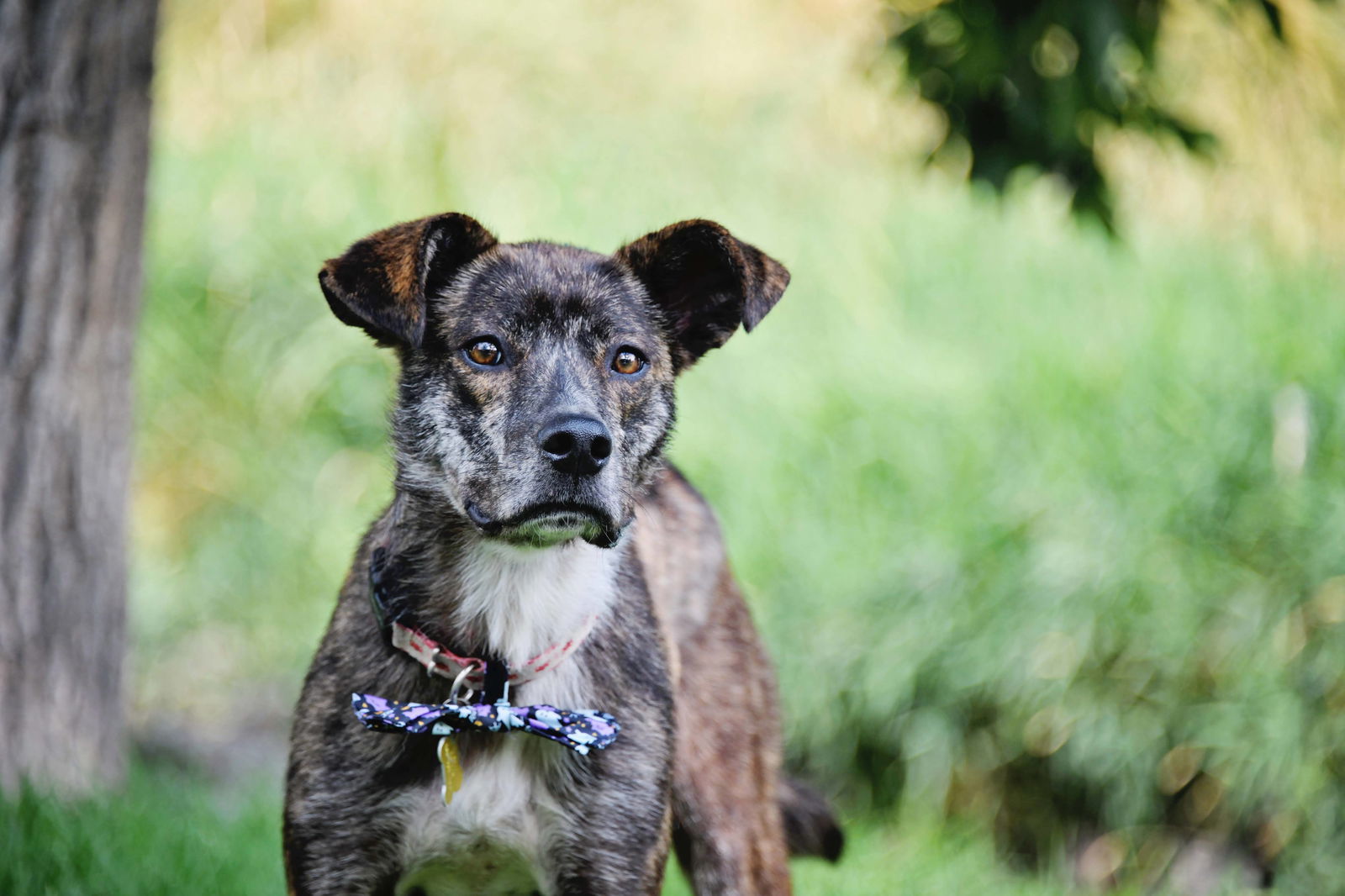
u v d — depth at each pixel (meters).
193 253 14.22
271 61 17.44
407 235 4.71
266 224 14.53
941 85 7.54
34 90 6.73
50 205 6.80
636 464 4.99
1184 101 14.58
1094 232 12.40
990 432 10.68
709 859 5.64
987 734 9.68
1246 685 9.00
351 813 4.72
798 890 7.44
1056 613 9.45
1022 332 12.04
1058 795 9.61
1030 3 6.96
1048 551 9.62
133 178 7.13
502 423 4.68
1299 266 12.98
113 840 6.32
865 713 9.84
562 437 4.53
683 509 6.00
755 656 6.11
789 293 13.38
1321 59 14.34
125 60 6.97
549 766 4.82
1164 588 9.33
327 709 4.82
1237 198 14.84
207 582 12.70
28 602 7.02
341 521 12.82
